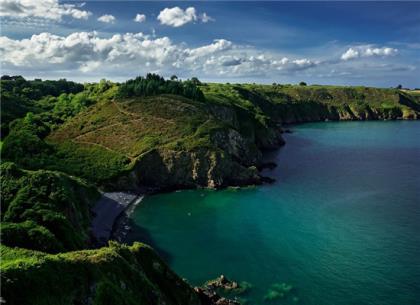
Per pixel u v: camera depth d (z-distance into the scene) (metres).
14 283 33.66
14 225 54.34
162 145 123.19
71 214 73.75
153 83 176.00
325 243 74.69
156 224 87.06
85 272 40.19
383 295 56.84
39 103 181.00
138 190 111.88
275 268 65.50
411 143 191.00
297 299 55.94
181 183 117.44
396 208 93.88
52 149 120.88
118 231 83.00
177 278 54.22
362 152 168.38
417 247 72.12
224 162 118.75
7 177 74.25
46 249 52.53
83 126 140.25
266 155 165.38
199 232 82.19
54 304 35.06
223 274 64.12
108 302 39.75
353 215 89.50
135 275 47.09
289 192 109.12
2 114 144.50
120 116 144.88
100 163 115.94
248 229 83.00
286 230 81.69
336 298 56.19
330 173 130.38
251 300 55.84
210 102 178.62
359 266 65.38
